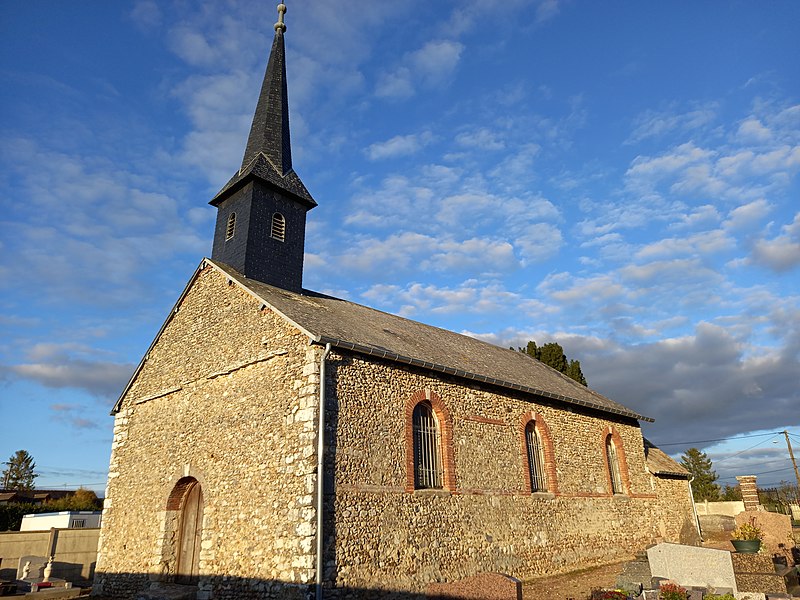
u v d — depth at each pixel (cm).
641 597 1274
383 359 1391
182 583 1434
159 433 1631
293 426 1238
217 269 1644
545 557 1625
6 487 6312
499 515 1539
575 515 1806
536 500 1683
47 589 1692
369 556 1186
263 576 1177
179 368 1652
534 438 1808
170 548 1479
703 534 2566
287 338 1341
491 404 1666
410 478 1343
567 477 1844
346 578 1130
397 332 1777
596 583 1498
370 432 1293
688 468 5531
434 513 1363
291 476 1197
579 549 1759
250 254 1727
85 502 4141
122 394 1823
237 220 1803
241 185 1853
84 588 1736
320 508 1127
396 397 1389
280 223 1855
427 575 1283
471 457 1532
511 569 1505
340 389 1266
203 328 1627
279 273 1789
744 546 1528
